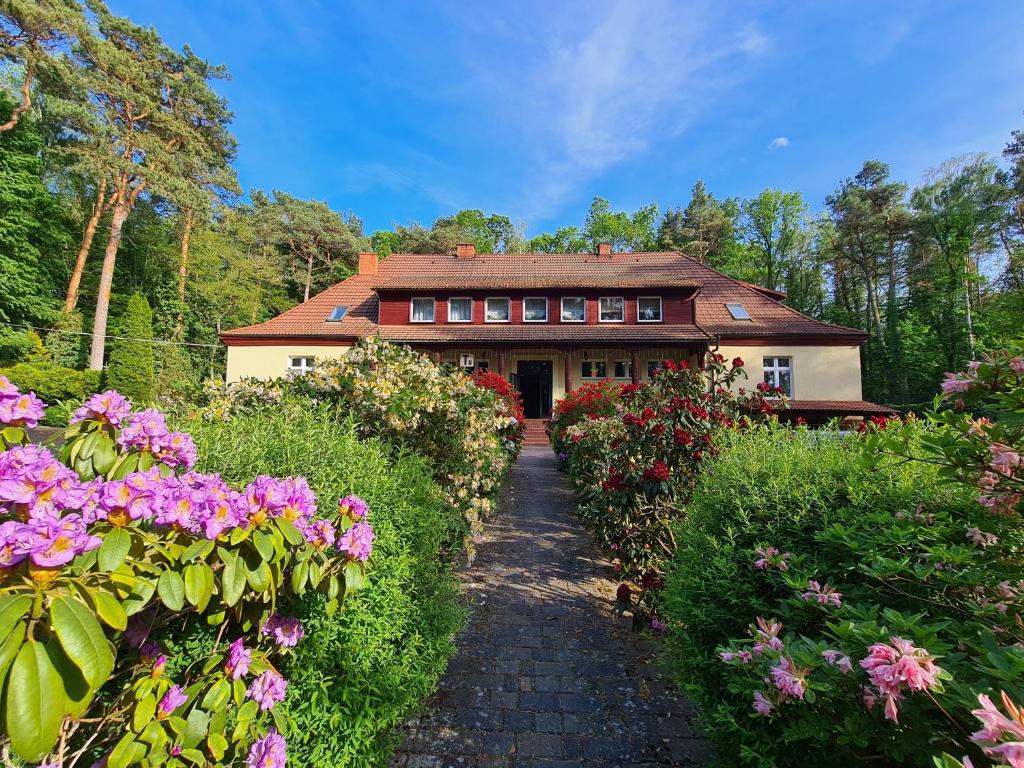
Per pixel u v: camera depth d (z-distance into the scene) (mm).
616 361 16656
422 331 16266
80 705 920
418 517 2689
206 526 1175
